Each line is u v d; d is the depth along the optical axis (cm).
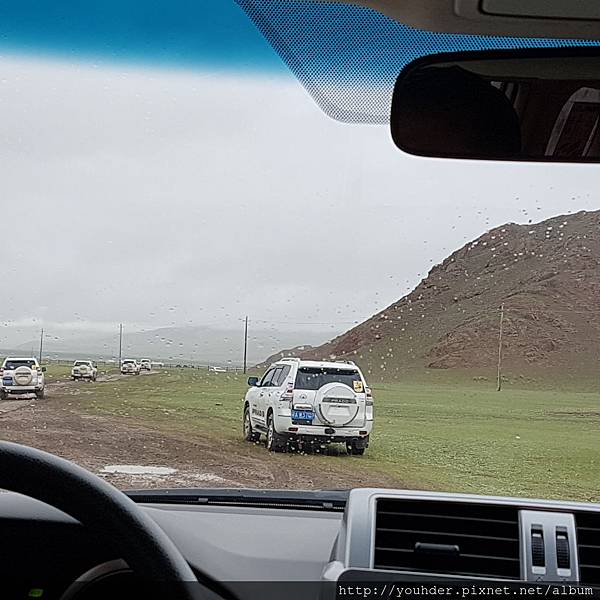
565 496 657
